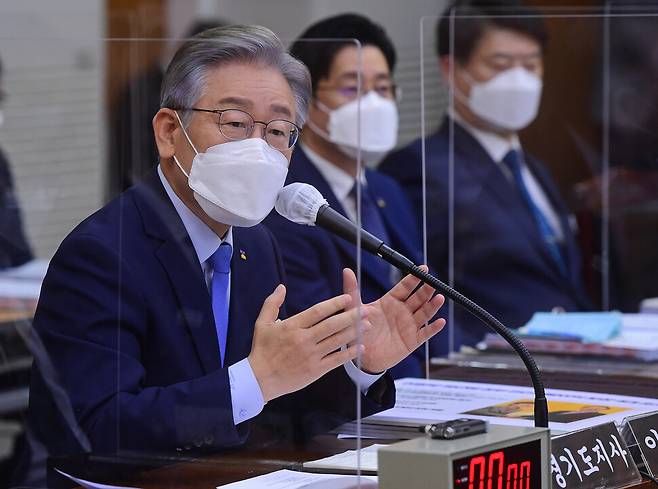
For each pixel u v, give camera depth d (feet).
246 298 19.24
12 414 17.63
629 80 33.65
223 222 18.78
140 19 32.71
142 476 18.22
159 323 18.65
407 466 15.88
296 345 18.63
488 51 32.24
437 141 31.63
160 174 18.62
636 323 32.60
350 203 21.62
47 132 17.80
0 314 17.60
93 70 18.13
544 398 19.56
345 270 19.65
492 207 31.81
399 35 57.52
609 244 34.73
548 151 33.42
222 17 54.49
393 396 21.77
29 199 17.72
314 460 18.98
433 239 31.07
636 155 34.45
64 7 39.47
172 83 18.45
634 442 20.72
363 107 34.83
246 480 18.08
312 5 57.57
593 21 33.12
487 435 16.83
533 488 17.10
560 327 30.42
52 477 17.89
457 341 30.27
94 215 18.29
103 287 18.13
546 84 33.04
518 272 32.17
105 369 18.10
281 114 18.76
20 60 17.60
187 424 18.35
